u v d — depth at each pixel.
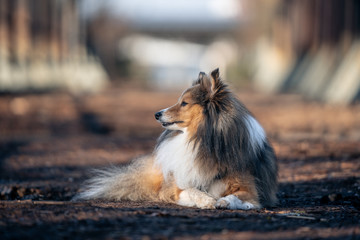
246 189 6.59
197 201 6.48
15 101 25.27
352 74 26.47
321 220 5.55
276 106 25.89
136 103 29.89
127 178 7.48
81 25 56.22
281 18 48.06
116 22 72.94
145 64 85.00
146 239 4.46
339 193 7.69
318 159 11.57
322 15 34.91
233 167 6.54
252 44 68.31
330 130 16.81
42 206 5.99
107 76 66.19
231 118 6.62
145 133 17.70
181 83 67.94
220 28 91.88
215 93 6.74
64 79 41.62
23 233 4.57
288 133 16.56
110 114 23.75
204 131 6.70
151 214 5.55
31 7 35.06
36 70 34.84
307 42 38.47
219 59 95.50
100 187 7.58
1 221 5.04
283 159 11.84
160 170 7.36
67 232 4.66
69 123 20.00
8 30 30.36
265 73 53.19
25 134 16.58
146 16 91.00
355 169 9.95
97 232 4.68
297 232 4.86
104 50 70.50
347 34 28.89
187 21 92.62
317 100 28.23
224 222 5.24
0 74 27.44
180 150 6.93
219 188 6.70
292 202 7.30
